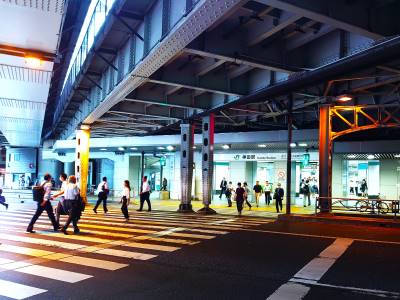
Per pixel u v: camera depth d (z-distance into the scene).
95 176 49.84
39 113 24.41
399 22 11.23
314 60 14.24
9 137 43.53
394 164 25.86
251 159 31.34
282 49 14.10
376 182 26.52
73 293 6.59
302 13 9.76
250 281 7.34
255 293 6.58
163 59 12.75
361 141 26.39
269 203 28.92
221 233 13.80
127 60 15.17
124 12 12.93
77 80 19.59
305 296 6.42
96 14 15.02
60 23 9.31
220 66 17.14
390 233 14.32
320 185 19.50
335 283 7.20
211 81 17.39
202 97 22.11
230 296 6.42
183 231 14.22
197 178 34.69
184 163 24.05
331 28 12.16
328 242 11.95
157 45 11.70
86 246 10.95
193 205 29.19
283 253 10.07
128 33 14.77
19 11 8.63
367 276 7.72
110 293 6.59
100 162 48.47
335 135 19.50
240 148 31.72
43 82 15.12
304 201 28.09
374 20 10.81
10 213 20.86
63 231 13.28
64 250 10.38
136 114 23.98
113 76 17.09
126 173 40.31
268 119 29.81
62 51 20.89
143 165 37.03
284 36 13.41
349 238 12.85
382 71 15.95
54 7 8.44
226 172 32.84
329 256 9.70
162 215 20.94
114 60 17.11
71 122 33.00
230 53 13.18
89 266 8.56
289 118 19.91
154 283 7.21
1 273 7.95
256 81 17.92
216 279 7.48
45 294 6.54
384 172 26.17
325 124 19.42
